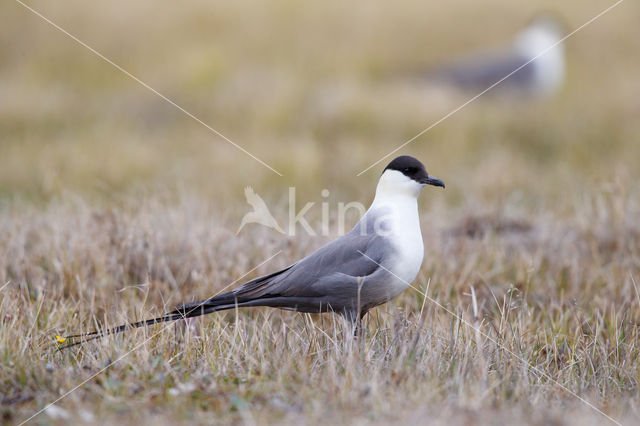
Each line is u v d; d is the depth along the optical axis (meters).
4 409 6.42
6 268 10.04
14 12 25.67
